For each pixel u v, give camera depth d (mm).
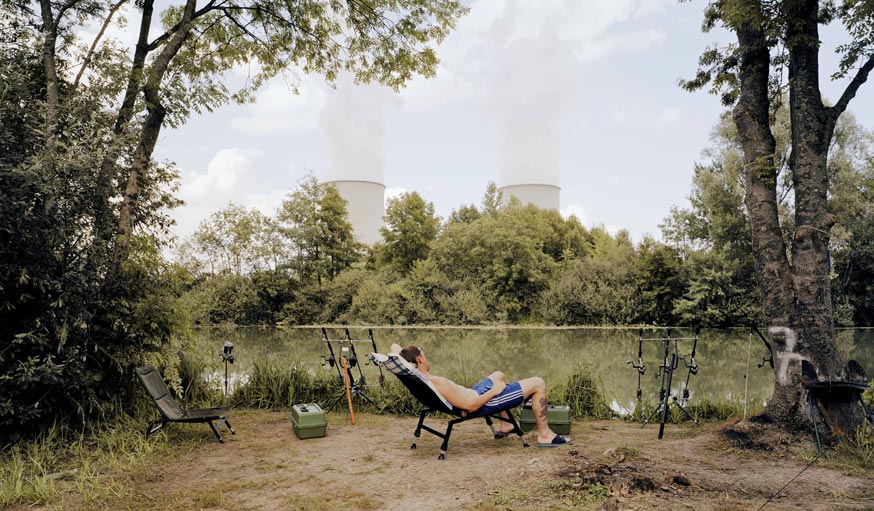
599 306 32531
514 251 36250
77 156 5426
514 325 33969
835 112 5516
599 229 49281
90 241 5855
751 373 11688
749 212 5820
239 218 38781
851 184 27281
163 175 7672
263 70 9984
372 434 5895
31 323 5359
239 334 27844
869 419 5082
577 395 7211
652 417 6793
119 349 6223
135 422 5852
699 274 29906
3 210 4965
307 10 9508
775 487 3832
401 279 38562
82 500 3789
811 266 5391
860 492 3732
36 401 5285
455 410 4828
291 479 4281
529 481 3857
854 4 5621
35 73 6570
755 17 5285
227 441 5609
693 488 3729
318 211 40781
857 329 27297
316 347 19109
